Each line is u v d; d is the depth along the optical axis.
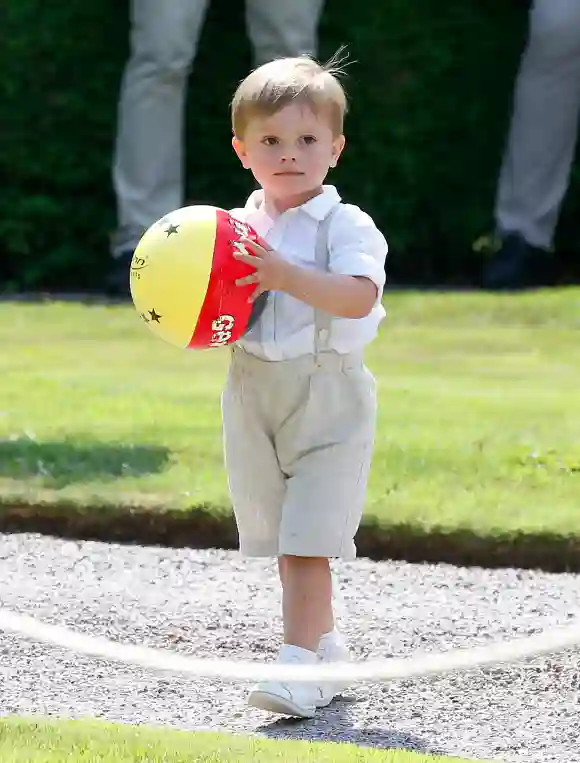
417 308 44.84
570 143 51.22
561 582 18.84
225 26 52.47
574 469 23.38
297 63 14.16
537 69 50.47
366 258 13.66
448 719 13.88
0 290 53.56
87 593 18.16
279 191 13.98
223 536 20.45
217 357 37.69
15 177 53.22
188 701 14.29
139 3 49.56
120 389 31.36
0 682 14.75
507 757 12.91
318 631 14.15
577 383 33.41
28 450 24.41
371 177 53.12
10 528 21.06
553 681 14.89
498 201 52.03
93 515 20.78
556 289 48.75
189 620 17.06
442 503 21.02
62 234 53.78
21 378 32.84
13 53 52.22
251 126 13.88
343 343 13.84
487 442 25.34
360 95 52.56
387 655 15.83
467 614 17.38
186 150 53.22
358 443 14.02
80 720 12.65
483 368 35.78
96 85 52.44
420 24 52.25
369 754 11.84
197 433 26.02
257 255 13.32
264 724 13.64
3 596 17.94
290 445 14.12
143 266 13.37
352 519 14.08
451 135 53.09
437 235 54.16
